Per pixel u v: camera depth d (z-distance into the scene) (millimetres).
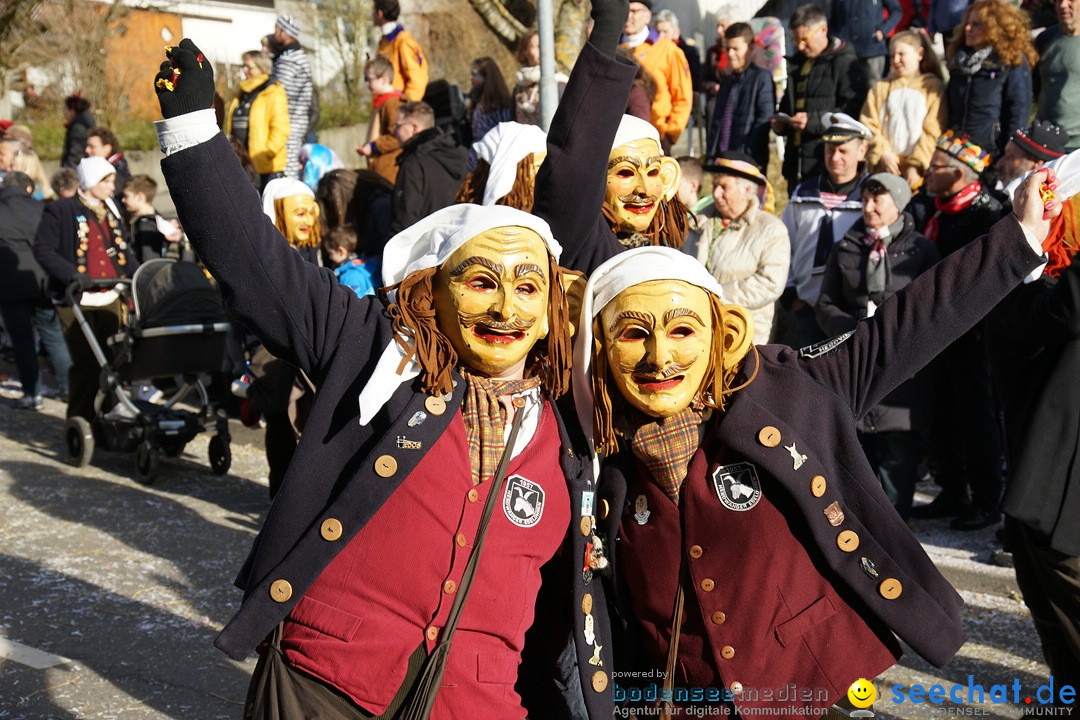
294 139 8961
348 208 5695
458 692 2199
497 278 2227
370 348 2283
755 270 5199
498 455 2281
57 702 3811
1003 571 4609
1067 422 3242
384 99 8273
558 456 2355
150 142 14836
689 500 2357
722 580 2340
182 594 4793
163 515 5898
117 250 7410
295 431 5121
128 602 4703
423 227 2398
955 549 4914
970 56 5883
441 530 2207
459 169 5898
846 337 2432
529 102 5539
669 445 2371
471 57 13602
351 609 2170
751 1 11352
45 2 15070
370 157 7965
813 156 6723
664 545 2393
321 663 2145
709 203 5910
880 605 2293
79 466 6809
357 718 2162
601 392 2371
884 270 4906
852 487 2359
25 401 8375
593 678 2326
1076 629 3217
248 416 5883
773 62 8211
